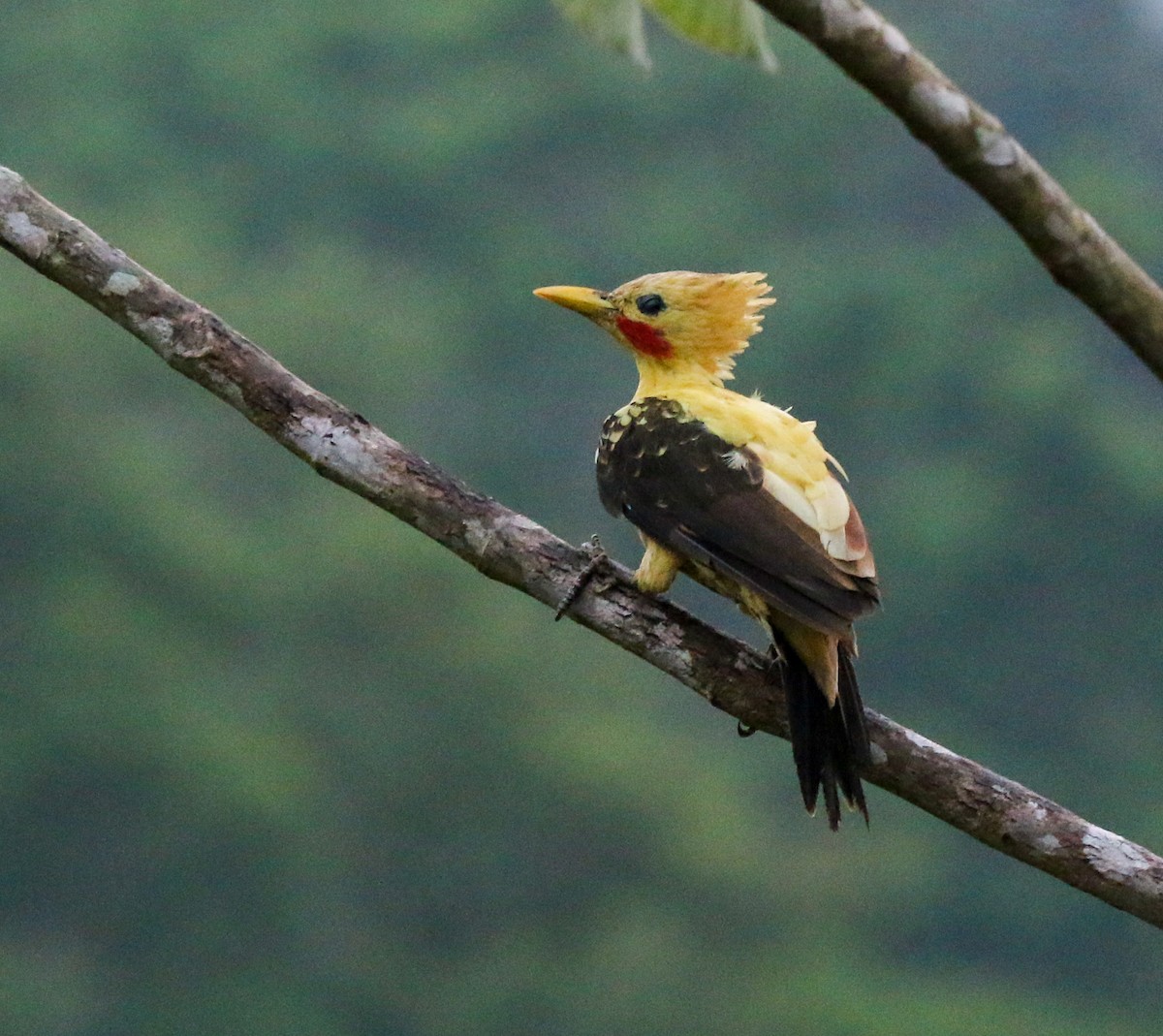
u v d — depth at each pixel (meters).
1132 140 44.28
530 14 42.59
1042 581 34.62
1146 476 34.72
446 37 42.41
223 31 42.09
